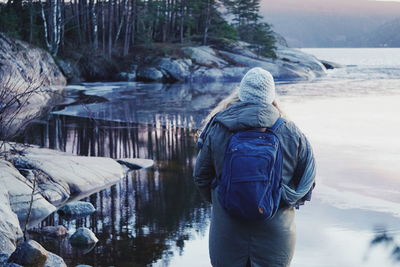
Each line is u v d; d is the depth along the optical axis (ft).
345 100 74.69
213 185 10.54
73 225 22.49
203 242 19.98
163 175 31.86
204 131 10.75
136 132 48.21
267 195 9.61
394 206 24.43
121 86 109.40
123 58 143.23
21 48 98.32
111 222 22.82
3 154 28.73
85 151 39.19
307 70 157.28
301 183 10.27
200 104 71.87
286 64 159.84
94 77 132.05
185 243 19.92
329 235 20.53
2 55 80.48
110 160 33.68
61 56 126.93
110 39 140.56
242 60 152.97
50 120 55.21
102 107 68.08
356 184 28.43
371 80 122.83
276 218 10.16
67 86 103.40
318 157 35.58
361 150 37.91
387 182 28.78
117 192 28.14
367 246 19.21
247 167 9.56
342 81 120.57
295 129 10.31
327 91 91.35
